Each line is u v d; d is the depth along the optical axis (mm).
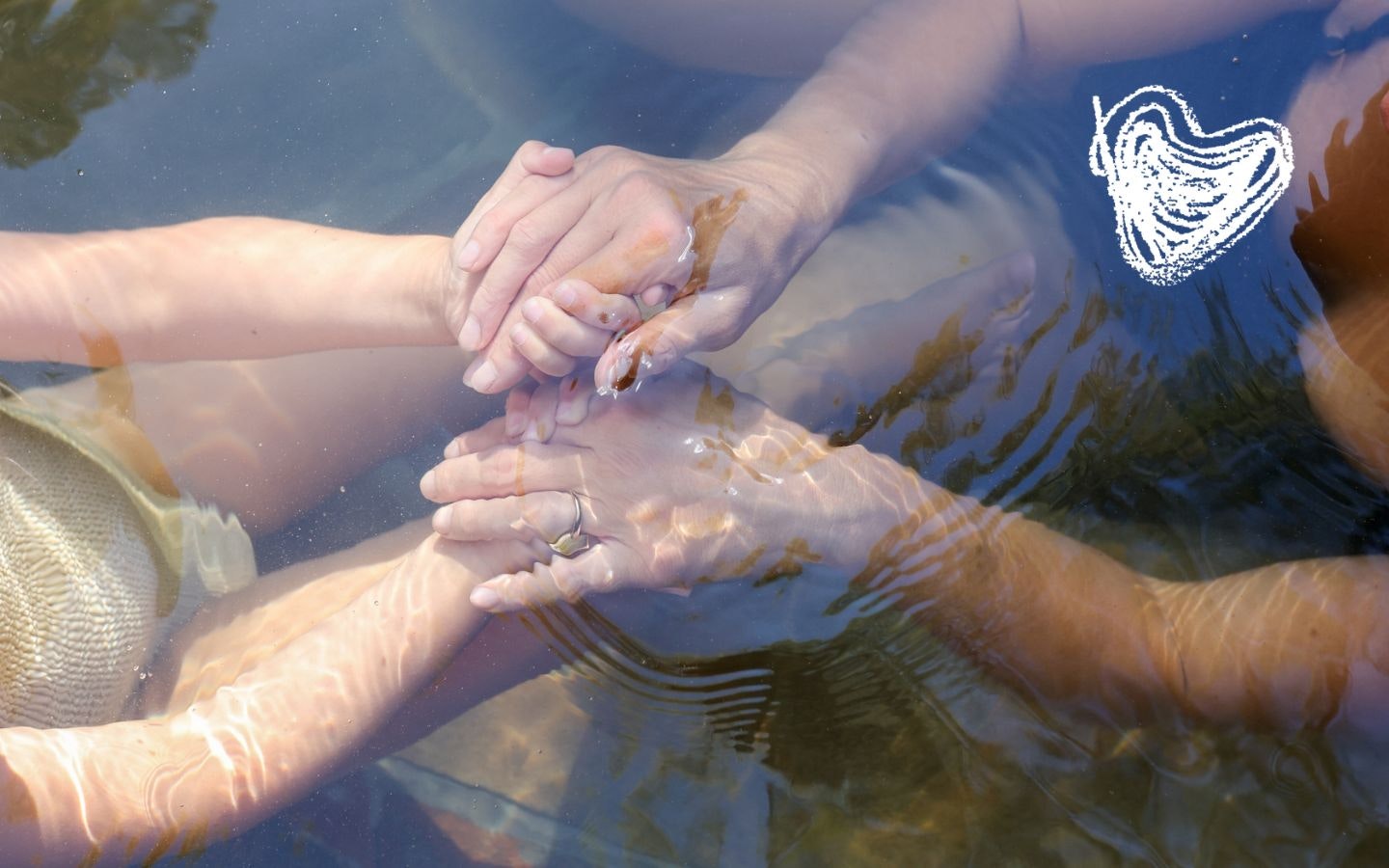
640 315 2133
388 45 2986
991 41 2639
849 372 2336
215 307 2443
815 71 2738
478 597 2123
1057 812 1927
